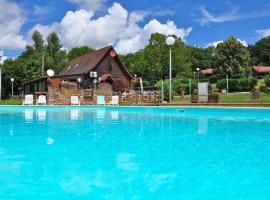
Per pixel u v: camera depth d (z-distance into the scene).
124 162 5.41
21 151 6.43
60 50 79.56
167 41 23.47
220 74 74.19
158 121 13.27
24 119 14.41
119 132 9.49
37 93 29.53
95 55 47.06
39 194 3.85
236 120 13.70
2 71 51.41
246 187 4.04
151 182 4.27
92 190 3.97
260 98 24.33
